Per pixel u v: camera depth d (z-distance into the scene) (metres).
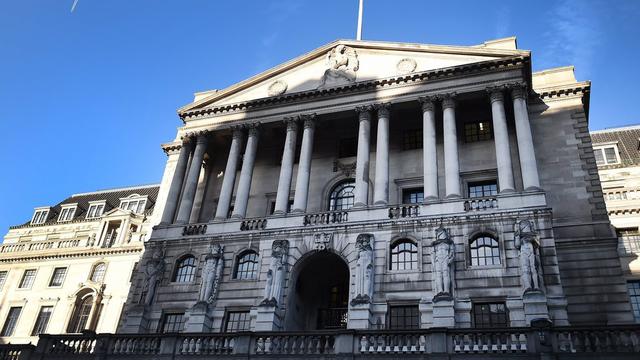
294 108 40.97
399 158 39.09
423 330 25.67
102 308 57.31
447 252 30.16
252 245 35.59
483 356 24.23
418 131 40.09
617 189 47.62
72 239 64.75
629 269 42.16
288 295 32.94
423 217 32.44
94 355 30.23
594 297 30.28
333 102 39.94
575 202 33.94
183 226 38.69
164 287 36.12
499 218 30.91
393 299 30.50
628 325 23.08
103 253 60.94
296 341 27.58
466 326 28.25
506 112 37.53
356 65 40.88
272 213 39.44
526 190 31.70
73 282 60.31
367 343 26.36
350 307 30.42
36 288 61.47
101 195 73.69
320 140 42.62
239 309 33.56
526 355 23.70
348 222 33.94
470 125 38.69
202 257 36.38
